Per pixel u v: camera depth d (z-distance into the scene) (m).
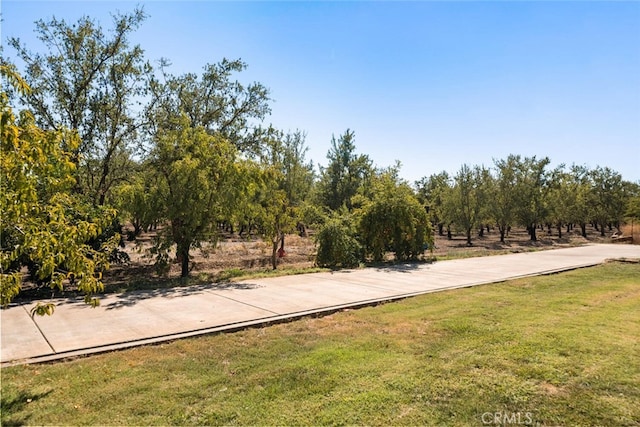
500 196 33.22
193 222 10.98
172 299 7.87
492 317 6.15
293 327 5.87
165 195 10.95
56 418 3.12
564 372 3.89
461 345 4.77
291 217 14.72
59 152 3.32
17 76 2.85
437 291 8.67
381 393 3.49
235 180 11.16
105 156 15.16
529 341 4.83
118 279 12.29
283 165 19.48
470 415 3.12
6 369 4.16
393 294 8.29
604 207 40.03
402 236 15.32
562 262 14.23
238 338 5.31
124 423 3.05
